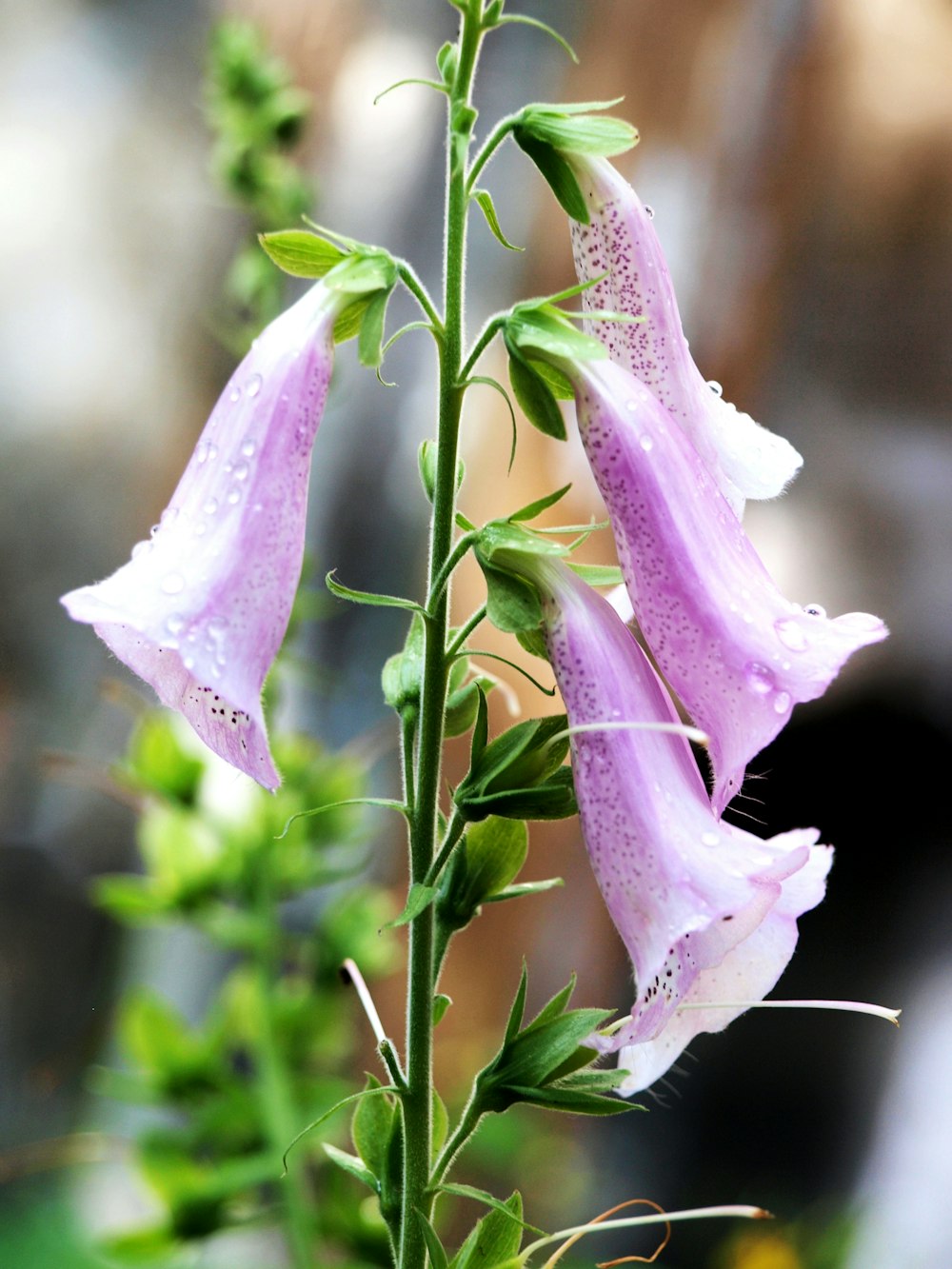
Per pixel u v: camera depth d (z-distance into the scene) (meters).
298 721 1.11
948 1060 1.18
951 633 1.21
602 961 1.13
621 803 0.48
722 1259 1.08
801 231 1.10
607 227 0.50
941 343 1.14
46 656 1.48
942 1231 1.09
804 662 0.48
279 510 0.48
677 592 0.49
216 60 0.76
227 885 0.71
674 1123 1.19
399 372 1.14
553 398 0.49
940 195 1.08
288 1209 0.65
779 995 1.24
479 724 0.50
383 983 1.08
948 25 1.04
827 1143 1.18
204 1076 0.70
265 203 0.74
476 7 0.49
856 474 1.20
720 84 1.06
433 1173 0.50
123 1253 0.65
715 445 0.50
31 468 1.47
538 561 0.49
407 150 1.14
